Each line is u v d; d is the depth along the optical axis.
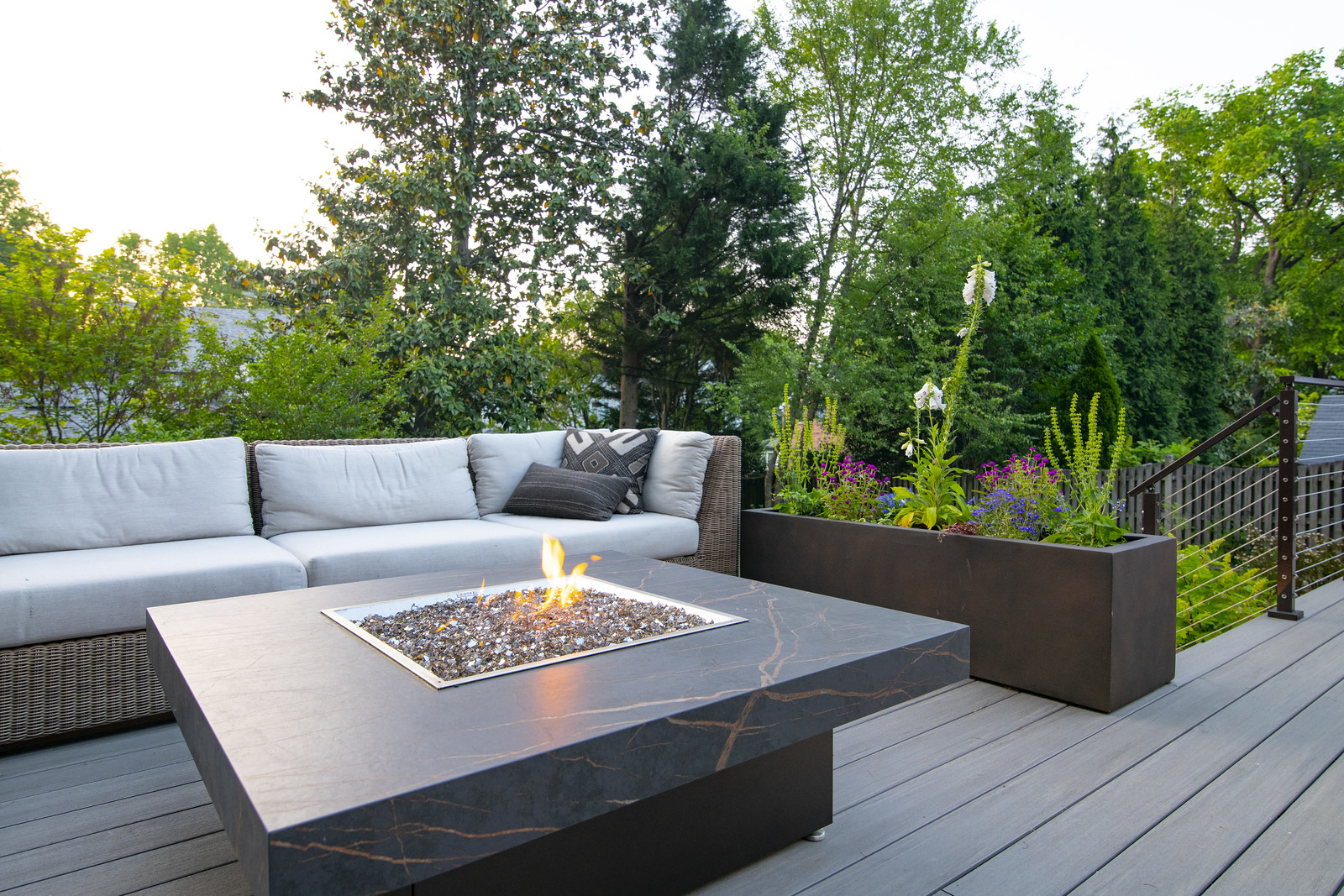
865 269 11.00
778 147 11.23
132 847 1.63
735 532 3.76
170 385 4.80
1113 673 2.38
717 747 1.22
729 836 1.53
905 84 10.93
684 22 11.26
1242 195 17.64
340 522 3.20
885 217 10.91
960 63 11.12
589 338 12.06
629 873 1.39
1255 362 15.36
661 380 12.08
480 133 8.67
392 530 3.11
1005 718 2.36
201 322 4.89
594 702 1.21
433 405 7.69
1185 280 14.58
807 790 1.67
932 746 2.15
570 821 1.05
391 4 7.96
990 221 10.65
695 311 11.49
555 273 9.11
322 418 4.73
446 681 1.31
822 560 3.27
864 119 11.17
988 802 1.82
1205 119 17.83
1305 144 16.41
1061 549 2.48
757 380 10.69
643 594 1.95
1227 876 1.51
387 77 8.22
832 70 11.09
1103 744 2.15
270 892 0.81
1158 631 2.60
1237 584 4.05
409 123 8.38
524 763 1.01
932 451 3.21
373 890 0.88
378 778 0.94
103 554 2.51
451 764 0.98
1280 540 3.56
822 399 10.74
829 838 1.67
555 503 3.50
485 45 8.34
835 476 3.74
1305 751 2.10
